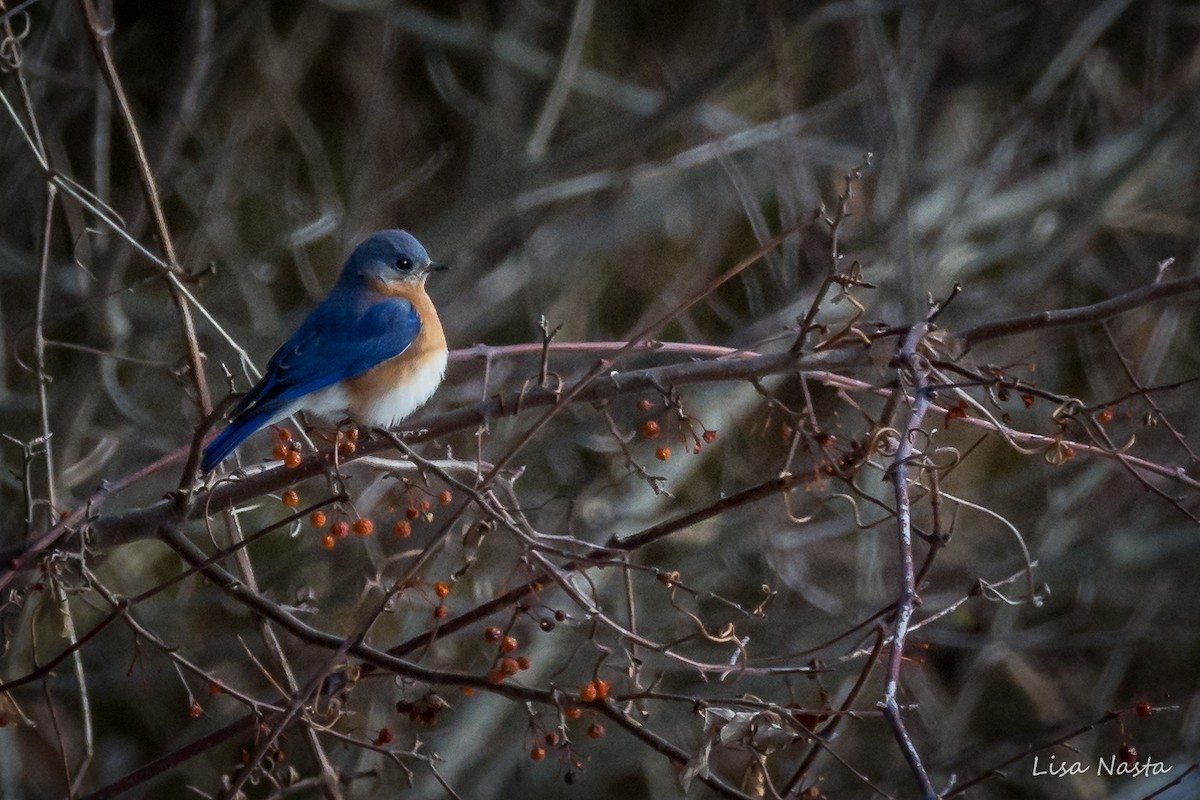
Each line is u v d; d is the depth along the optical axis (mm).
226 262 14797
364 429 6930
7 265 14070
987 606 15609
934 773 13109
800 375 6605
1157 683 15938
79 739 14594
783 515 14273
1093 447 6469
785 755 13031
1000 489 15484
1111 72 17500
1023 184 16688
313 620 12492
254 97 16250
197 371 6617
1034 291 15781
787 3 16188
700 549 14148
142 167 6516
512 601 6430
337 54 16875
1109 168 16594
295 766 13508
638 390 6672
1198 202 17297
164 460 7336
